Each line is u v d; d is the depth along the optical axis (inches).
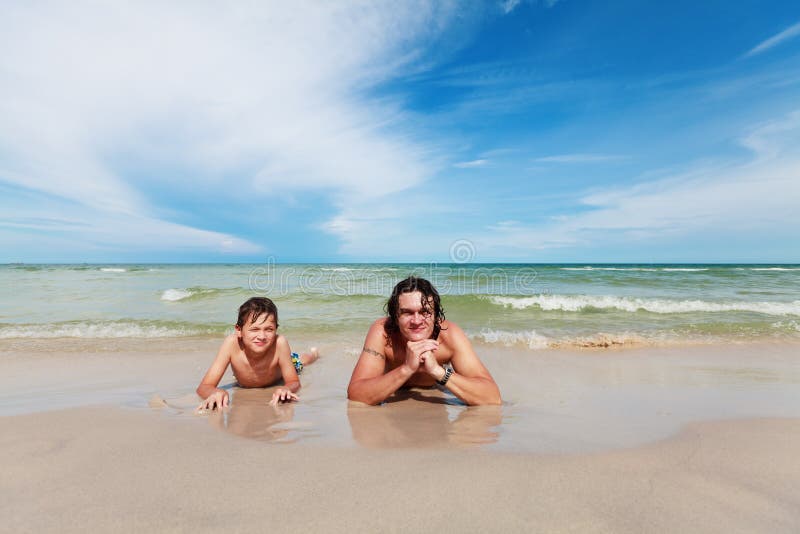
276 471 66.4
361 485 60.9
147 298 488.1
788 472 65.7
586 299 417.4
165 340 249.8
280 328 293.7
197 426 93.3
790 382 147.6
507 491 58.8
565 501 56.0
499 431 89.6
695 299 482.9
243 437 85.0
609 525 49.9
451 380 110.9
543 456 72.6
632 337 240.4
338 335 269.4
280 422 97.7
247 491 59.2
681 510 53.6
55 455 73.5
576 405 115.2
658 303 402.9
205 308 406.0
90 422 95.0
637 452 74.5
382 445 79.7
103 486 60.9
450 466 68.0
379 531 48.8
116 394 132.1
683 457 71.9
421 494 58.1
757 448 76.5
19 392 135.3
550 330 281.1
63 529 49.2
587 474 64.7
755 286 631.8
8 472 66.0
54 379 157.2
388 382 111.6
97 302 455.5
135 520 51.3
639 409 110.4
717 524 50.2
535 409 110.7
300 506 54.9
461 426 94.0
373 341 124.8
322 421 98.7
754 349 215.9
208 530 49.2
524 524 50.1
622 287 623.8
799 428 90.0
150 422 96.1
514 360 189.3
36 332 272.1
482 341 238.7
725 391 133.6
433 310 114.3
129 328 285.0
